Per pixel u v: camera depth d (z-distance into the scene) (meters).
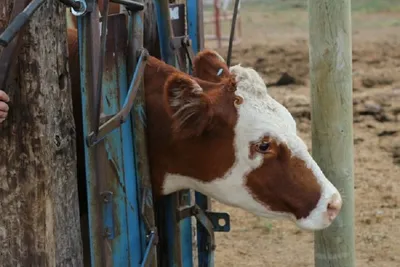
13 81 4.03
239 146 4.67
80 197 4.93
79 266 4.43
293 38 23.59
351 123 5.85
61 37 4.21
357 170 11.54
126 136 4.61
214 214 5.46
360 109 14.23
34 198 4.12
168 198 5.14
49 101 4.11
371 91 15.51
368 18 27.73
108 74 4.45
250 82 4.73
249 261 8.65
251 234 9.48
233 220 9.98
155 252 4.80
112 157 4.42
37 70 4.05
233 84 4.69
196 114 4.55
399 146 12.46
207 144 4.71
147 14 5.32
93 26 4.09
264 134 4.62
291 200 4.68
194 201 5.54
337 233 5.94
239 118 4.65
